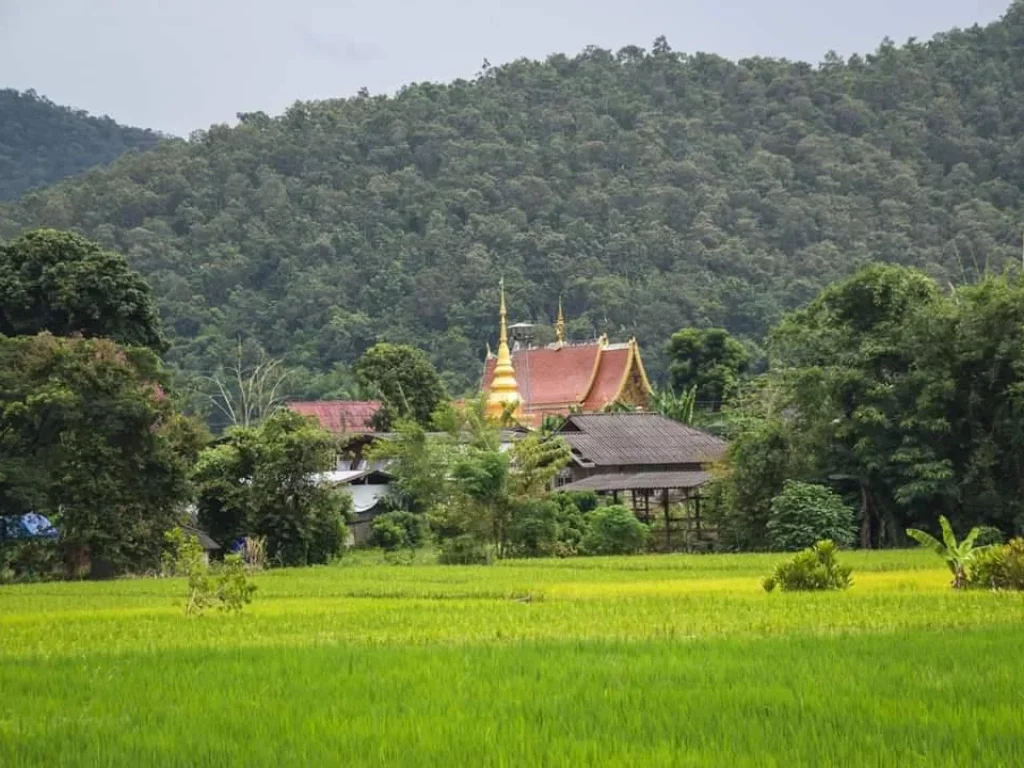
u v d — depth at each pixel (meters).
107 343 83.50
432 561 92.31
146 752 22.05
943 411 87.56
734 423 105.69
